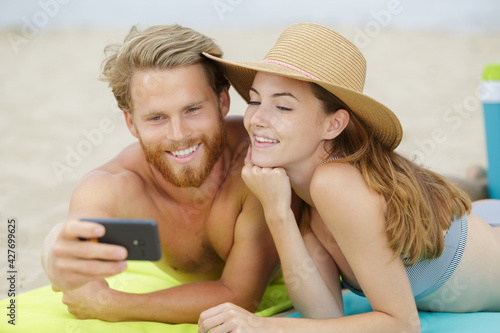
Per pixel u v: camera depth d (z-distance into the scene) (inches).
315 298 102.3
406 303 94.3
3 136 305.4
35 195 217.5
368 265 93.8
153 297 104.9
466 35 562.6
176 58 99.3
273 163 97.1
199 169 104.9
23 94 399.2
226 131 117.2
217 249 115.9
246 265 109.0
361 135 100.8
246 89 112.4
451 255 101.7
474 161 244.8
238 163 113.1
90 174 108.9
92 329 100.2
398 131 97.5
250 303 110.0
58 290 103.9
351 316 94.2
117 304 103.2
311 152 98.3
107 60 109.6
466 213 106.8
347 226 92.7
